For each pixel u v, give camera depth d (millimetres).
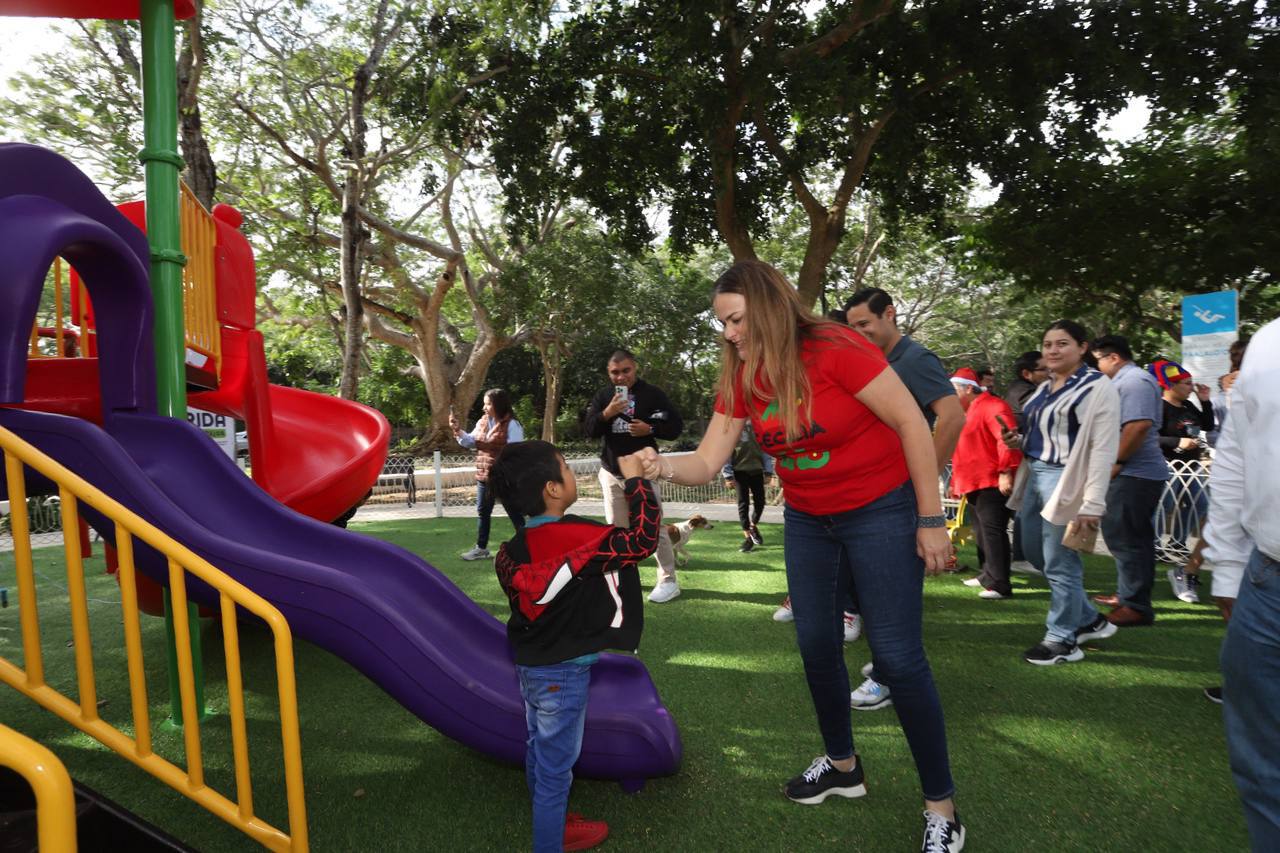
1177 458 6488
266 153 17531
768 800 2543
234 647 1963
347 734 3145
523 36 13375
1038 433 3994
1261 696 1495
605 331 30281
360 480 4344
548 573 2041
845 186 14406
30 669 1956
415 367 29562
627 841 2311
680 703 3393
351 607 2430
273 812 2516
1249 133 13117
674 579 5328
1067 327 3848
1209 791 2541
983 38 12422
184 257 3262
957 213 20078
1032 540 4086
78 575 1954
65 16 3344
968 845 2236
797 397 2039
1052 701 3330
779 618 4719
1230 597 1867
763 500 7219
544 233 23969
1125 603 4457
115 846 1794
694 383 36438
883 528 2100
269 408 4609
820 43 12508
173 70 3238
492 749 2479
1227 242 14914
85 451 2453
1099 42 11680
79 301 4363
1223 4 11852
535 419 35812
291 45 14367
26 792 1833
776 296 2059
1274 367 1445
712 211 15703
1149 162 16266
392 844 2312
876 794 2564
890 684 2146
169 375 3189
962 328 33250
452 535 8656
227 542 2467
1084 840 2260
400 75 13703
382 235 21094
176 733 3176
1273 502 1428
